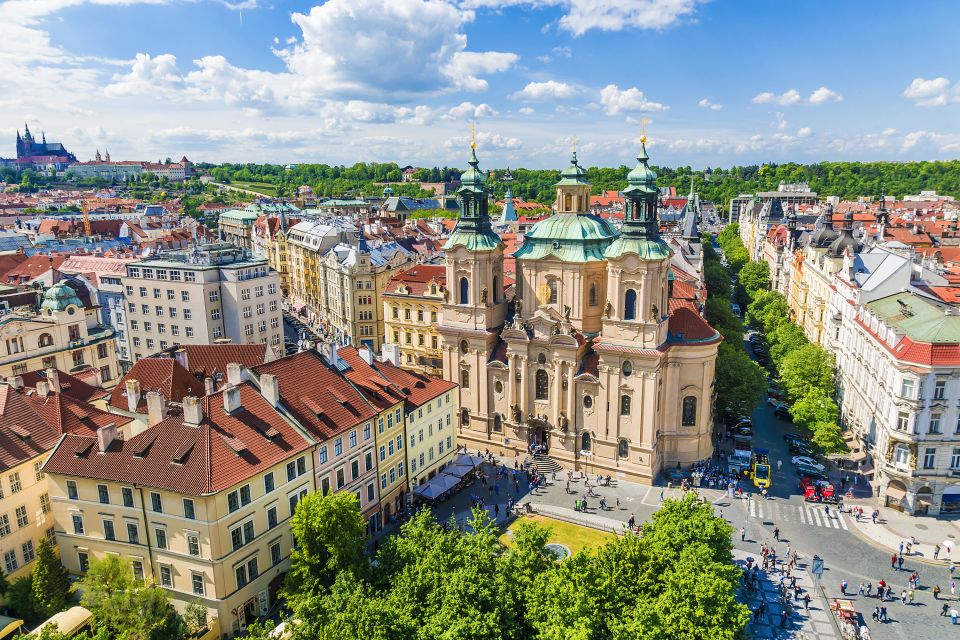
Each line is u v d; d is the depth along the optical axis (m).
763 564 81.06
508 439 113.50
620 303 99.31
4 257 183.88
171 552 68.62
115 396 92.06
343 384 89.12
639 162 96.12
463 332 112.94
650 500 97.94
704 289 164.50
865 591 75.56
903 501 93.12
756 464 101.44
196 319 146.62
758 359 163.12
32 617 68.12
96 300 138.88
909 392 89.69
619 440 103.88
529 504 95.75
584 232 106.00
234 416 74.19
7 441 75.00
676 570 60.31
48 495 77.44
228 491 67.00
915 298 107.50
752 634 69.12
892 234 198.38
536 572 62.59
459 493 101.50
